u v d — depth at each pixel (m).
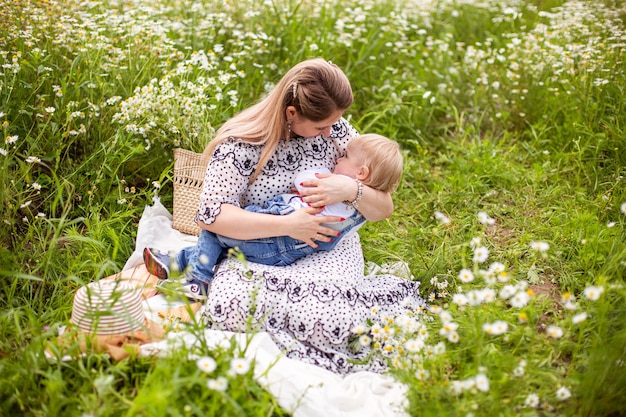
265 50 4.82
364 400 2.48
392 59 5.50
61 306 2.92
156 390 2.06
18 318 2.73
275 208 2.94
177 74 4.03
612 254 3.20
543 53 5.04
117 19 4.58
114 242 3.33
